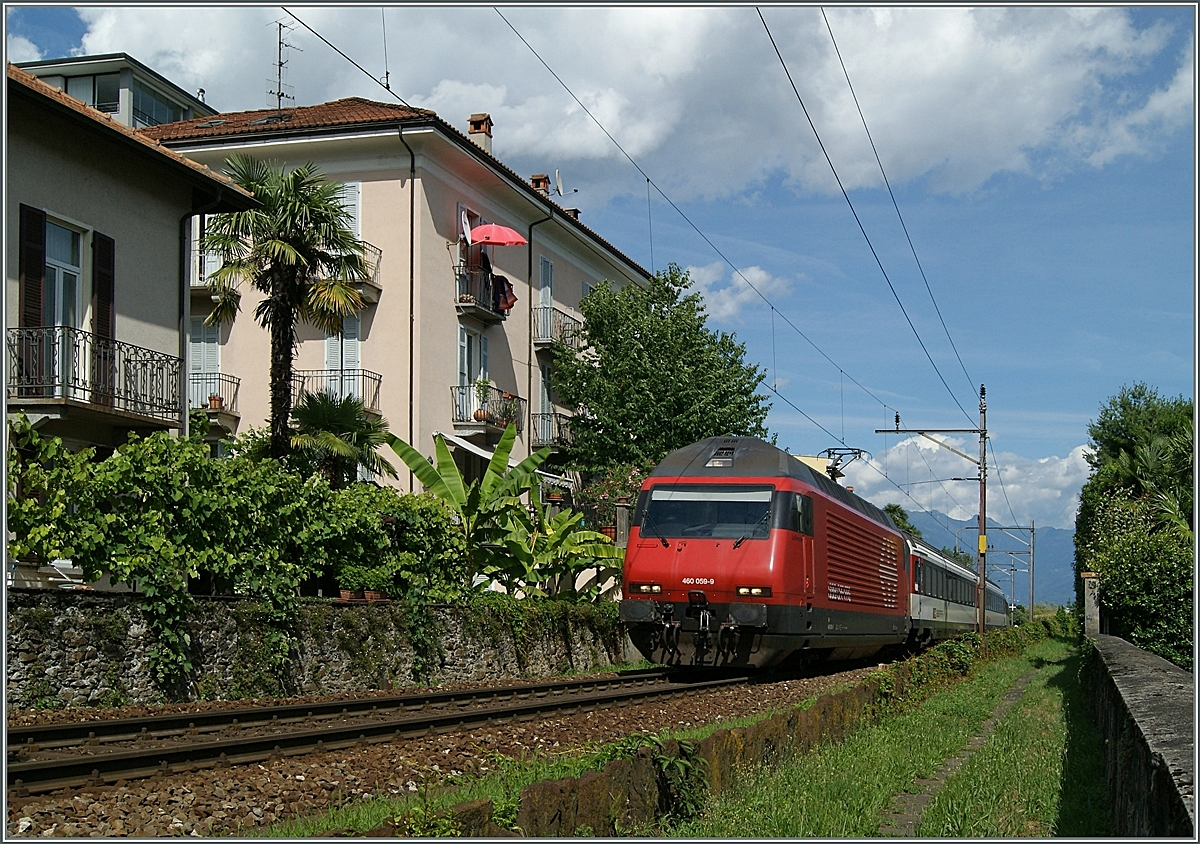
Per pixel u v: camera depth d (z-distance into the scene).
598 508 31.97
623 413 34.09
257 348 29.98
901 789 11.00
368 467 21.86
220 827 7.34
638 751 8.03
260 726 11.69
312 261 21.22
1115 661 14.72
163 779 8.53
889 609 26.72
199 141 29.70
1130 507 30.42
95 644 12.80
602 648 24.83
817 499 20.86
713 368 35.16
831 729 12.62
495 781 8.81
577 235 38.56
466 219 31.73
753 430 35.56
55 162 17.89
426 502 20.45
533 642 21.86
